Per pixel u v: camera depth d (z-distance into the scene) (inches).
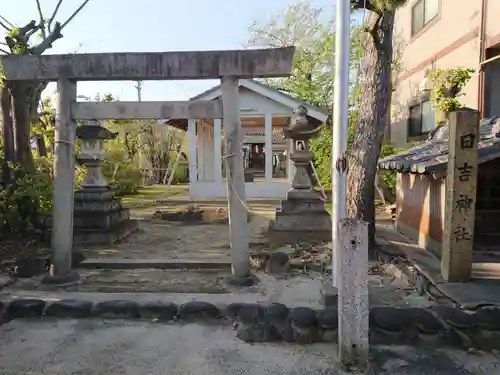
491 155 209.0
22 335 143.9
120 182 636.7
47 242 268.2
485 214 226.2
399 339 136.3
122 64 184.9
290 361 126.2
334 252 166.9
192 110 188.2
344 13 161.2
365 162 220.8
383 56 211.5
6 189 277.6
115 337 142.2
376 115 216.4
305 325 138.3
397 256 224.8
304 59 721.0
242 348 134.5
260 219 379.9
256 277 199.3
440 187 222.7
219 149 546.3
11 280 198.2
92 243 277.0
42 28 335.9
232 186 190.5
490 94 322.7
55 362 125.7
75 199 282.2
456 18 369.1
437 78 339.6
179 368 122.3
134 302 160.4
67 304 158.6
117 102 189.9
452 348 133.9
